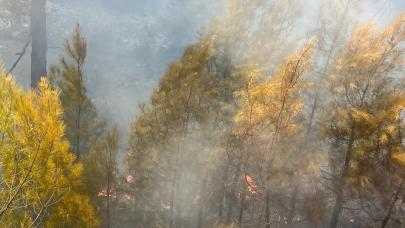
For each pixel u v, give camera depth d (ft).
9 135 14.10
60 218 16.56
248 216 35.73
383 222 28.12
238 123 28.04
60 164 15.53
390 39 27.14
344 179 29.35
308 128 32.12
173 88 28.53
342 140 29.60
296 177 28.63
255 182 29.14
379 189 27.81
